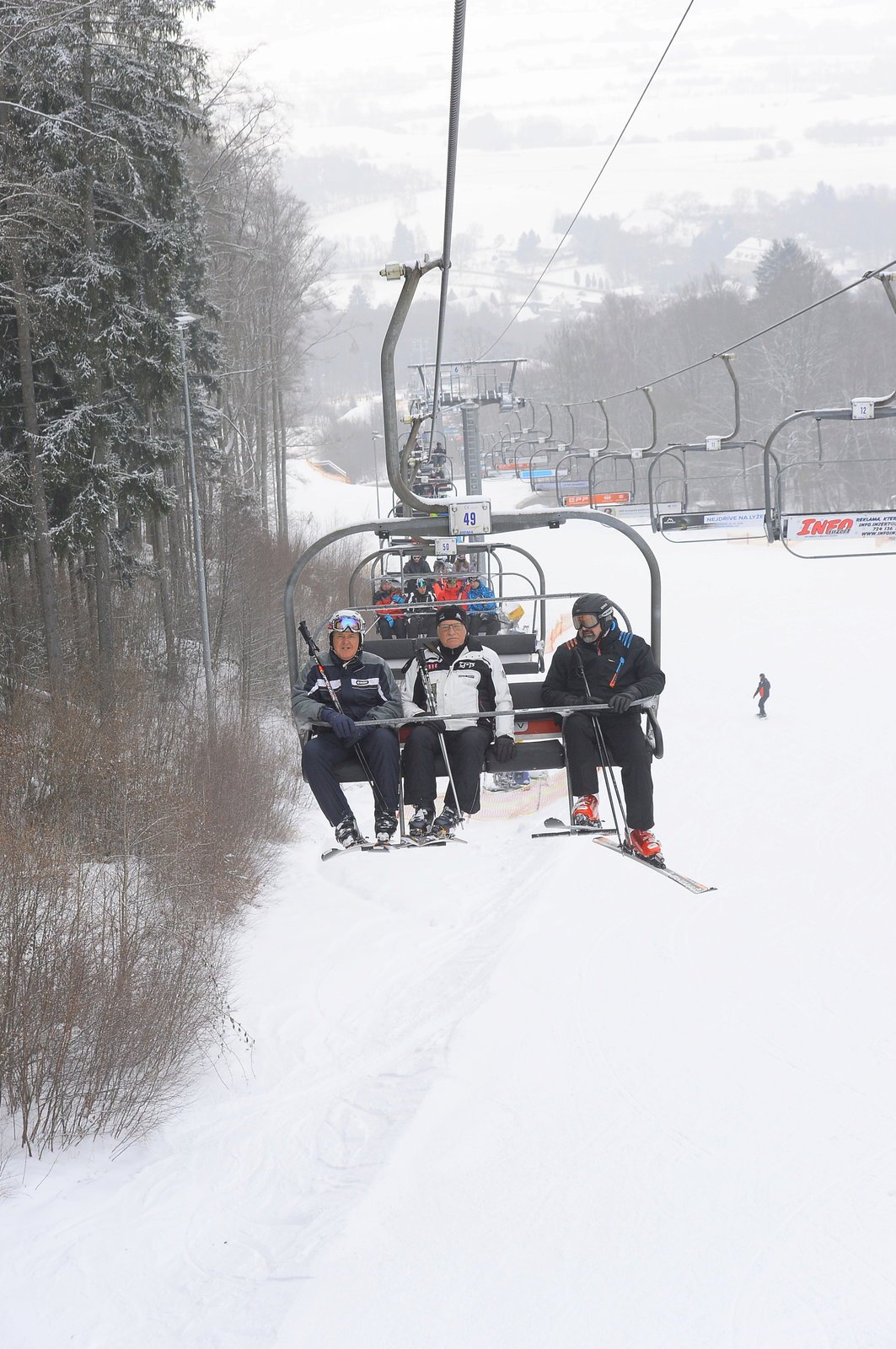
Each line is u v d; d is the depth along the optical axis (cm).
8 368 2194
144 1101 1241
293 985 1634
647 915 1869
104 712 2048
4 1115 1184
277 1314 935
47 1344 902
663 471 10425
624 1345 913
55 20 2011
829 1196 1112
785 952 1717
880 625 4088
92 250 2117
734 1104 1297
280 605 3481
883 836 2192
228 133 4006
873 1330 924
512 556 6394
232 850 1984
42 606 2095
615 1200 1109
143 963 1394
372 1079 1363
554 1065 1383
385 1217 1068
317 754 806
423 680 827
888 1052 1407
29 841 1469
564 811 2448
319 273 5762
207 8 2270
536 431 6762
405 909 1970
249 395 5206
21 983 1236
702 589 5066
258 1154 1195
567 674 823
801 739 2856
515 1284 984
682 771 2666
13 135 2016
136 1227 1054
